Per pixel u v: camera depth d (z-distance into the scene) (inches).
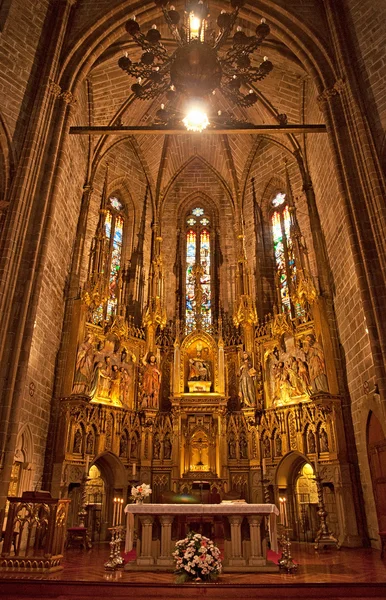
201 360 970.1
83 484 723.4
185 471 869.2
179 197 1228.5
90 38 823.7
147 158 1167.0
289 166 1088.8
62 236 849.5
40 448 724.7
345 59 749.9
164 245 1165.1
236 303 1010.1
